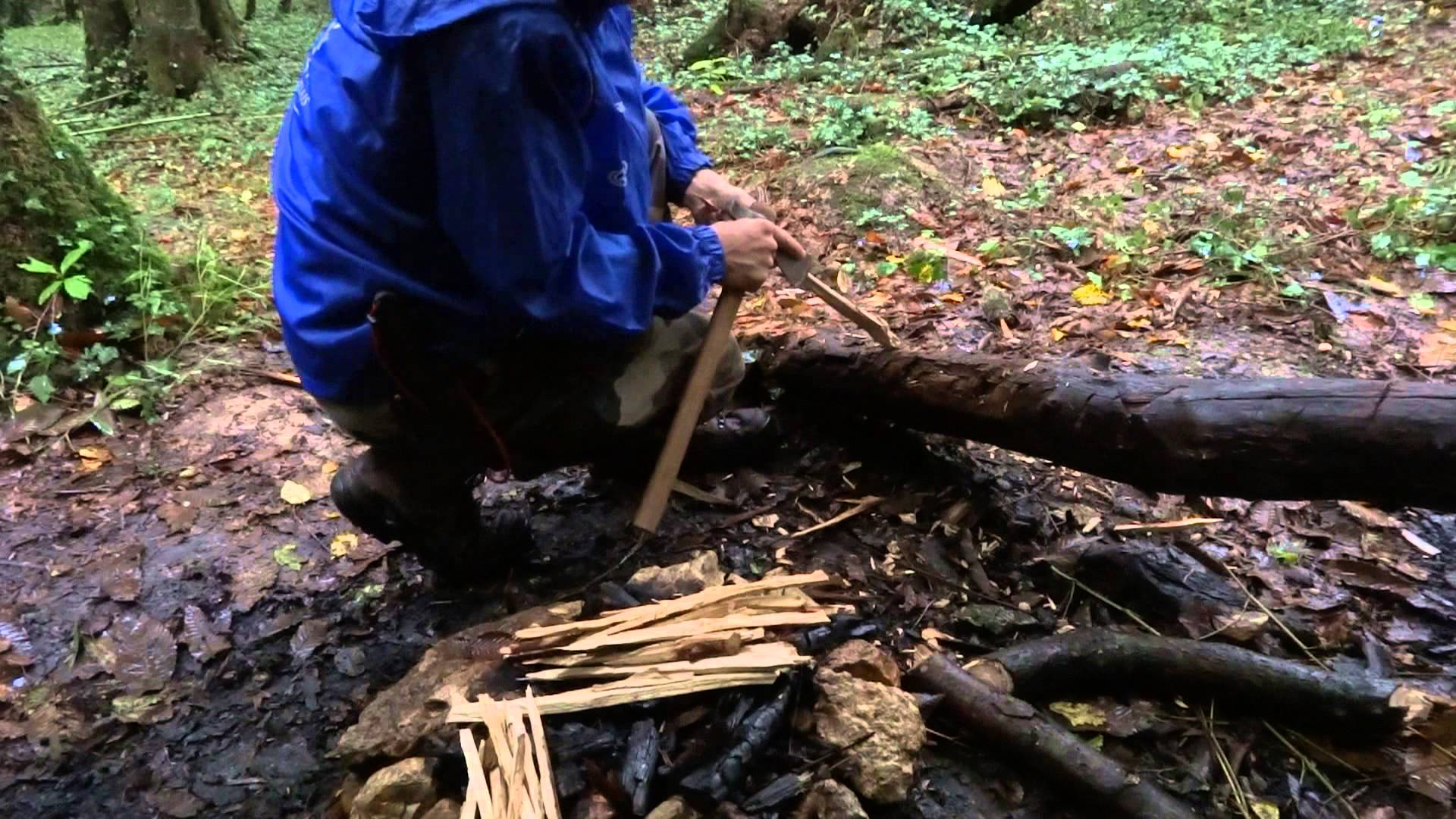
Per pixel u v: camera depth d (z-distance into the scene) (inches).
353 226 64.9
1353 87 212.7
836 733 67.1
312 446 111.8
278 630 86.0
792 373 106.0
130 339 127.6
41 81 302.5
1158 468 80.0
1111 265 142.0
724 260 76.4
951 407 93.6
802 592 79.4
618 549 93.0
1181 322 128.9
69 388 119.7
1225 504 97.0
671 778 63.8
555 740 66.8
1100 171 178.5
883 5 273.9
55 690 80.4
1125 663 74.9
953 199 166.7
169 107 263.3
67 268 121.6
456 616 86.9
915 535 93.6
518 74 56.2
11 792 71.7
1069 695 76.4
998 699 70.1
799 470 104.0
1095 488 99.7
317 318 66.9
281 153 69.3
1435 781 69.1
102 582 91.4
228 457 109.4
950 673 72.1
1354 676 72.1
